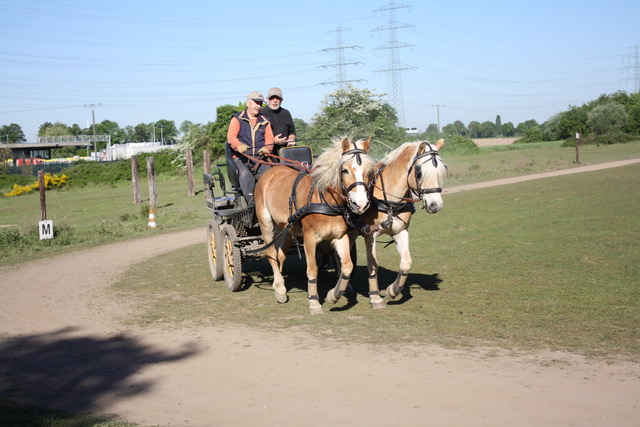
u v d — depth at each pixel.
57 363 7.00
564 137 92.50
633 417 4.81
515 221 16.73
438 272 10.91
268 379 6.08
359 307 8.82
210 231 11.68
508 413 4.98
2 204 34.81
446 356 6.46
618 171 31.48
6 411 5.45
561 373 5.82
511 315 7.93
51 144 85.25
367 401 5.37
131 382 6.23
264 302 9.49
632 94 93.25
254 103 10.34
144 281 11.88
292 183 8.51
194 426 5.05
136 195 30.19
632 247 11.92
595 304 8.22
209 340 7.56
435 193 7.65
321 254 10.66
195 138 56.28
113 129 161.75
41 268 14.13
